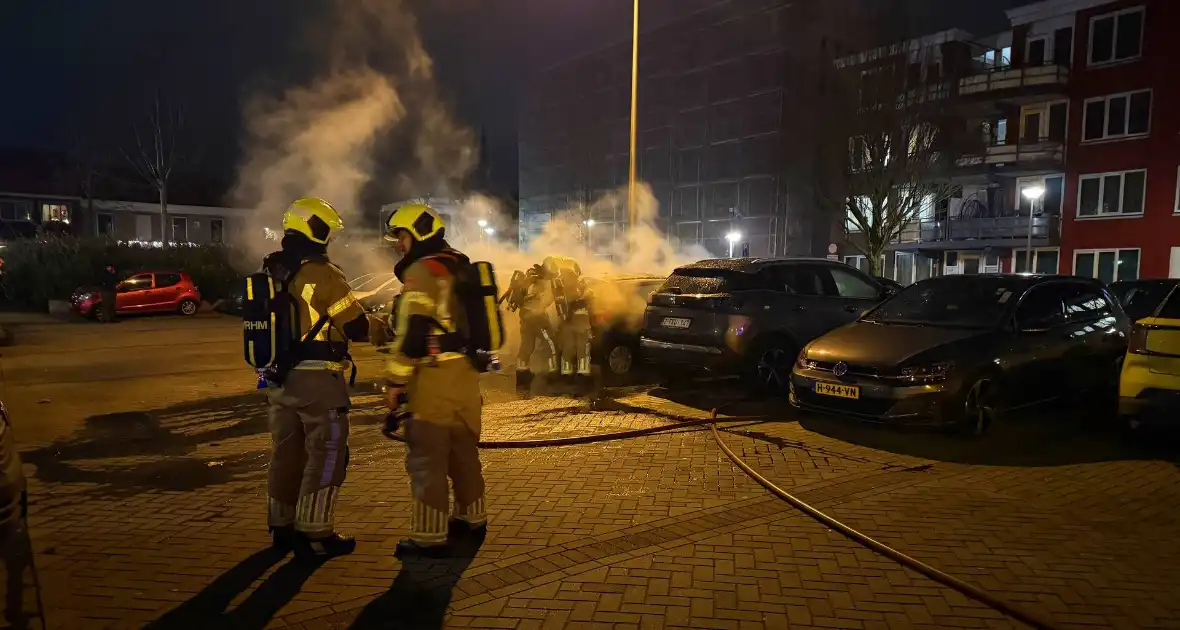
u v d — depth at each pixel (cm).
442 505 384
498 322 399
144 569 371
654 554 391
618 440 638
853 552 394
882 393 608
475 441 402
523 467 553
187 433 678
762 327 822
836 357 648
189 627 312
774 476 529
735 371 838
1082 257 2689
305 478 379
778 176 3712
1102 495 489
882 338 659
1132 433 661
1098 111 2638
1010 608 326
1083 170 2673
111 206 3844
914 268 3231
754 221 3838
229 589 349
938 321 692
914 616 325
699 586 353
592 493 492
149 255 2405
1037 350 668
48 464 571
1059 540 410
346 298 379
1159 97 2494
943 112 2434
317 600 338
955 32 2844
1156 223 2508
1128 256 2578
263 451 612
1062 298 732
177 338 1537
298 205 382
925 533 420
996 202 2961
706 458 579
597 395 851
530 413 747
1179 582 357
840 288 956
